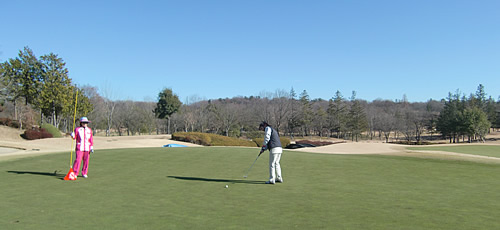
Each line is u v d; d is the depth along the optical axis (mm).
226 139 35875
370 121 81062
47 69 41000
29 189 7520
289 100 71625
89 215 5359
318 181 8875
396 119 77250
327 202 6359
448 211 5660
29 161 12523
